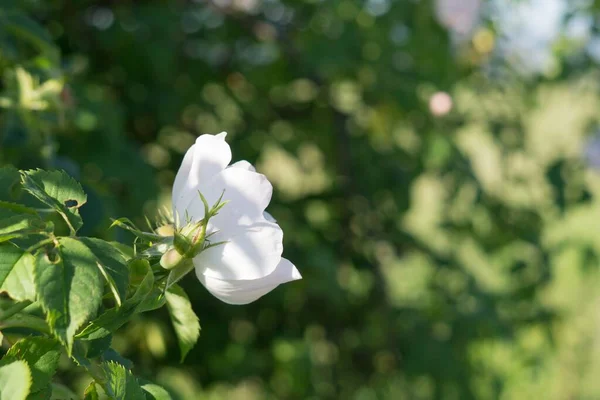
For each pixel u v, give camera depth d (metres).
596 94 1.65
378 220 1.59
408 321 1.58
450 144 1.41
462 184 1.43
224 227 0.45
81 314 0.41
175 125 1.35
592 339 2.07
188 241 0.44
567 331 2.05
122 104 1.28
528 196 1.63
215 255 0.45
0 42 0.68
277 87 1.54
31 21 0.68
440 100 1.40
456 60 1.46
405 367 1.57
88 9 1.24
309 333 1.57
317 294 1.45
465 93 1.53
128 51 1.22
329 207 1.58
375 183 1.55
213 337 1.40
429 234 1.70
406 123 1.47
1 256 0.43
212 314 1.41
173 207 0.47
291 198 1.55
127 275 0.43
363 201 1.56
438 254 1.59
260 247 0.45
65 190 0.45
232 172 0.46
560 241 1.72
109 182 1.02
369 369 1.62
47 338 0.44
